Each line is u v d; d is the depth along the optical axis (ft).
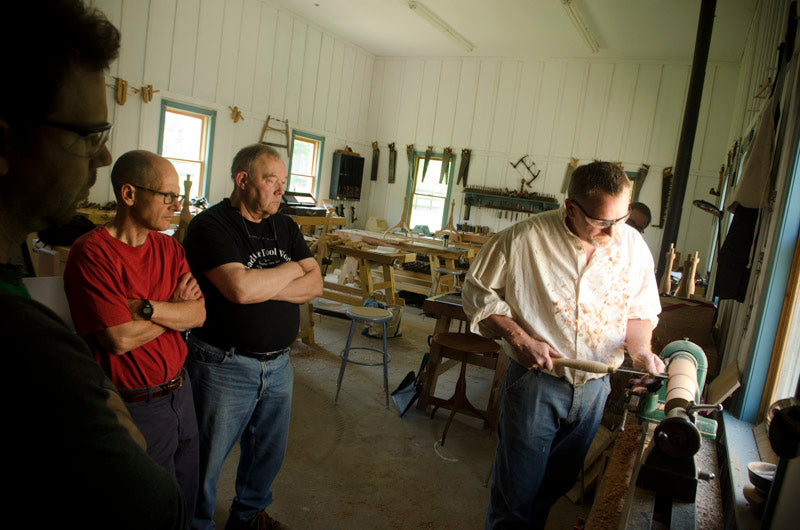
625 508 4.76
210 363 6.40
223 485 8.98
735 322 11.35
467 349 11.34
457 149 37.27
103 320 5.12
